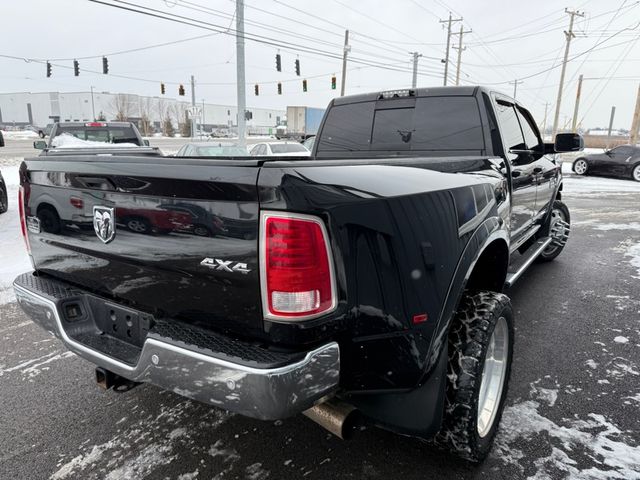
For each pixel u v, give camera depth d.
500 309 2.34
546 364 3.42
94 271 2.28
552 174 5.05
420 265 1.93
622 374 3.27
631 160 17.73
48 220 2.48
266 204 1.57
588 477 2.25
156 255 1.92
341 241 1.66
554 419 2.73
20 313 4.53
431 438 2.13
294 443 2.55
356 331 1.76
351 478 2.27
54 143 10.08
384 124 4.00
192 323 1.90
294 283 1.58
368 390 1.89
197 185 1.71
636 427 2.65
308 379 1.61
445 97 3.70
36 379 3.30
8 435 2.66
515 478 2.25
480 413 2.37
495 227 2.67
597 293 5.04
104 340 2.25
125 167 1.95
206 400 1.69
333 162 1.93
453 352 2.17
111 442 2.59
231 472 2.33
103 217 2.12
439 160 2.49
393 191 1.89
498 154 3.46
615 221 9.71
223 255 1.69
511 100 4.06
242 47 20.17
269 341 1.67
